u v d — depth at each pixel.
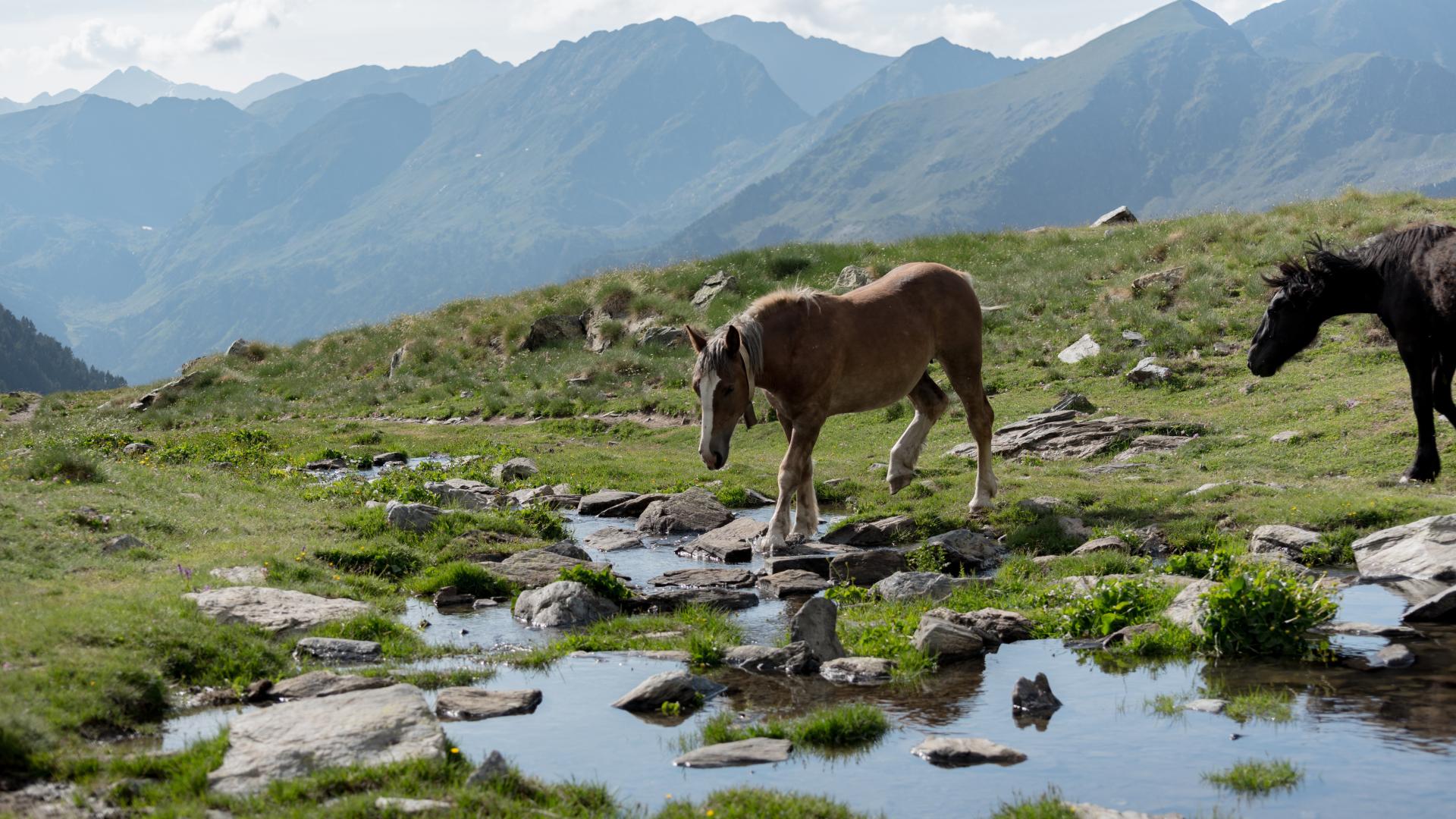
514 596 11.72
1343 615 9.95
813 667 8.97
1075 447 19.88
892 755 6.95
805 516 14.30
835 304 13.76
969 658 9.16
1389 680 8.11
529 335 36.03
